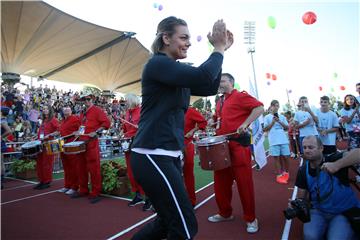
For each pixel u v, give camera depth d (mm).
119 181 6008
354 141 6371
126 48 18625
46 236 3820
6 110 7395
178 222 1708
